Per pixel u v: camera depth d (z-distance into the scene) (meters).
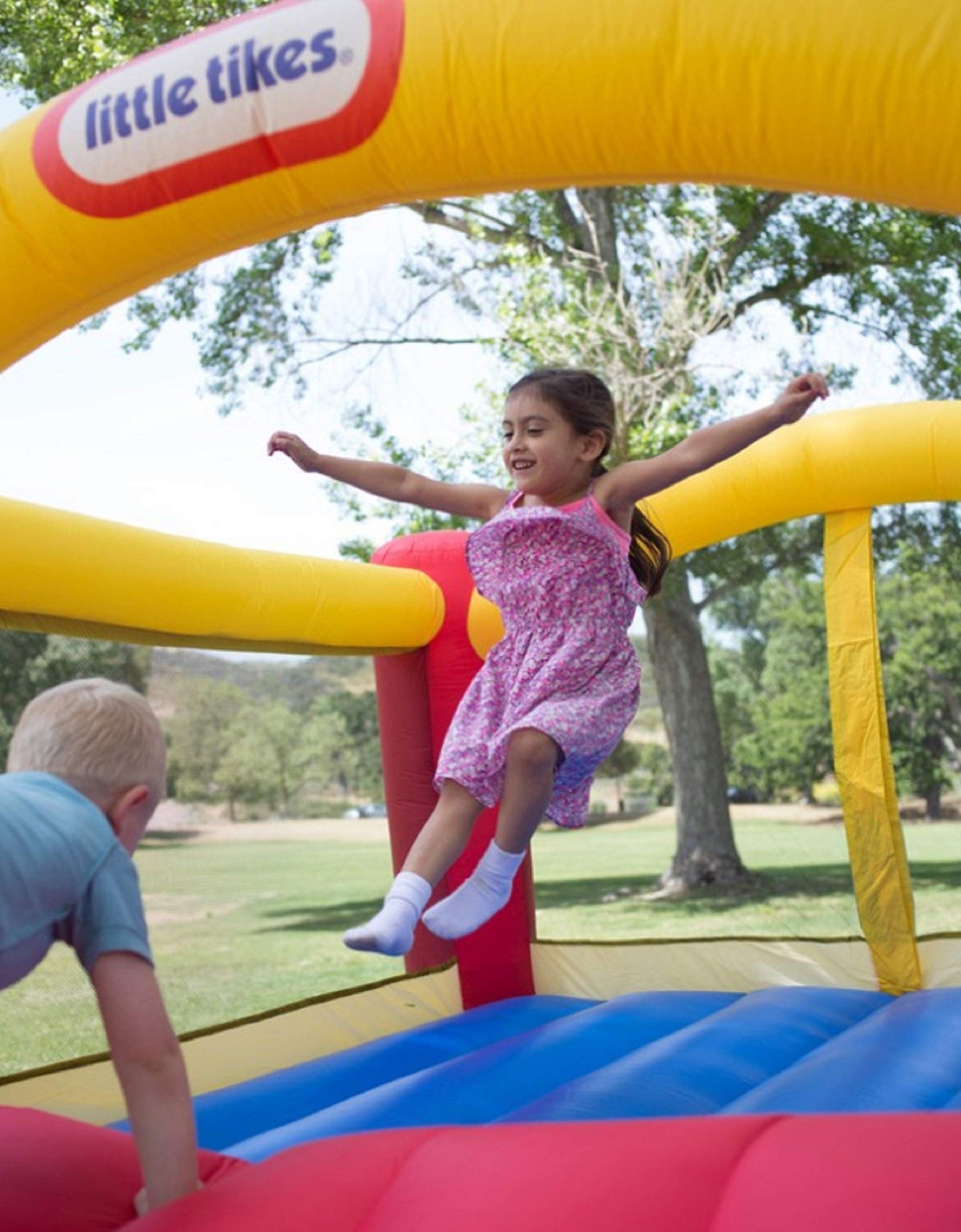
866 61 2.13
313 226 2.69
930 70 2.10
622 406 10.72
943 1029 4.29
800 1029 4.55
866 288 12.60
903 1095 3.65
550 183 2.48
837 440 5.06
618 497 2.99
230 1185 1.97
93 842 1.99
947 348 12.46
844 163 2.23
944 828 19.78
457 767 3.02
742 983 5.55
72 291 2.75
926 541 12.93
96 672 19.39
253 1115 3.96
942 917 12.30
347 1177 1.94
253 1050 4.70
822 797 23.02
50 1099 4.09
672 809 25.09
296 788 26.39
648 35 2.24
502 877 2.95
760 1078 4.03
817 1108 3.55
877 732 5.25
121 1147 2.38
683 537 5.27
